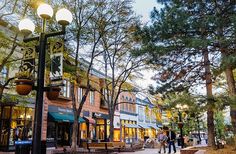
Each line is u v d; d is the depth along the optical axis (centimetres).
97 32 1950
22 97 1655
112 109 2409
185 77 1154
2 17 1387
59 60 608
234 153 1011
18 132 2047
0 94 1367
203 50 998
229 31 950
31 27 695
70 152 1712
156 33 1016
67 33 1709
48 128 2434
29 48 639
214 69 1082
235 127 1018
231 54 860
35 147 532
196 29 966
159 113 3634
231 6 965
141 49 1041
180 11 985
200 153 1036
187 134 3575
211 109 942
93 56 1980
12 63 1427
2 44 1340
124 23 2038
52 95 592
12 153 1777
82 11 1805
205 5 1009
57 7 1548
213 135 1405
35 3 1314
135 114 4575
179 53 1044
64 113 2614
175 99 1040
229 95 952
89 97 3125
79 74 1888
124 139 4041
